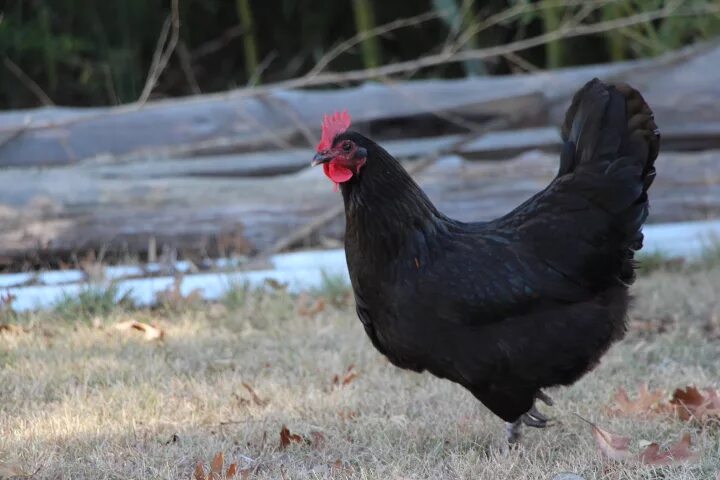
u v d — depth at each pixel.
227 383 9.91
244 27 21.80
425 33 24.06
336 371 10.34
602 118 7.86
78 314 12.09
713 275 13.53
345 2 23.72
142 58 24.08
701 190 15.51
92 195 14.29
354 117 16.59
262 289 13.05
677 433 8.45
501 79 17.05
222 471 7.70
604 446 7.93
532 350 7.72
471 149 16.39
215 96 15.62
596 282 7.84
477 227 8.12
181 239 14.23
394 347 8.03
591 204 7.78
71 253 14.00
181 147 16.16
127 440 8.44
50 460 7.88
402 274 7.76
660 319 12.04
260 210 14.52
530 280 7.70
